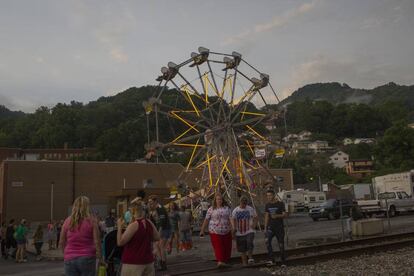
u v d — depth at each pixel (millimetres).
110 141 105250
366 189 52875
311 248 15742
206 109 36562
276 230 12633
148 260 6492
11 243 24109
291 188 71688
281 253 12617
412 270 11359
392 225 27062
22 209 53844
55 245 28172
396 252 15078
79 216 6594
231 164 34281
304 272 11438
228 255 11953
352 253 14531
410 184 41719
